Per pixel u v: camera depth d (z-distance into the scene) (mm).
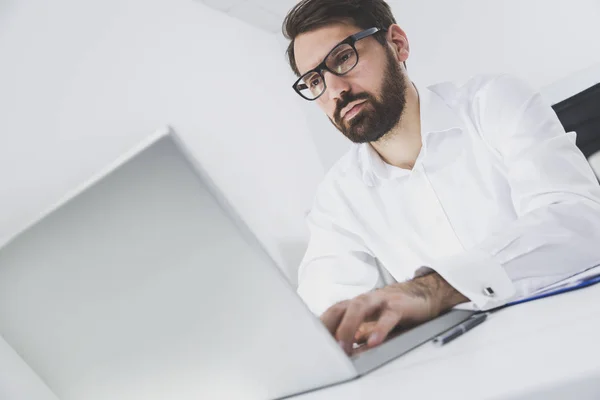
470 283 643
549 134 1173
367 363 415
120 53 2287
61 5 2078
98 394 469
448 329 538
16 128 1762
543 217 783
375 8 1659
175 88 2541
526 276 731
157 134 349
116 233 380
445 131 1552
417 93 1712
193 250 372
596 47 2396
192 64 2715
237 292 381
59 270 409
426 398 277
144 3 2512
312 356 388
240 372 415
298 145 3342
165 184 357
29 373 477
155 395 448
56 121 1906
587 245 743
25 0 1933
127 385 453
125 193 365
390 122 1639
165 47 2562
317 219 1761
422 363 380
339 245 1668
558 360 267
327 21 1591
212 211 357
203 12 2932
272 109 3244
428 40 2896
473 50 2758
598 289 485
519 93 1303
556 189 939
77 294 418
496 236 781
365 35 1607
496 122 1344
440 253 1630
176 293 393
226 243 364
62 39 2035
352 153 1754
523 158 1089
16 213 1676
